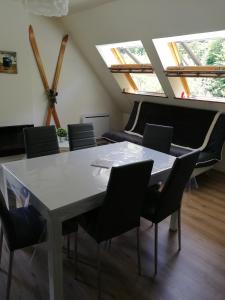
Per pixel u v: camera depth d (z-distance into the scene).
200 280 1.99
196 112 4.14
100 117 5.55
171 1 2.89
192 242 2.44
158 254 2.26
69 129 3.05
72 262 2.13
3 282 1.92
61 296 1.70
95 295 1.82
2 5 3.57
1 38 3.66
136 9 3.27
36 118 4.69
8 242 1.64
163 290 1.88
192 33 3.19
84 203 1.68
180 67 3.85
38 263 2.12
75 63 4.95
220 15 2.73
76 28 4.41
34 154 2.76
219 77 3.57
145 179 1.79
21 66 3.92
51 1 1.73
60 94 4.90
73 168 2.21
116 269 2.07
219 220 2.81
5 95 3.86
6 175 2.21
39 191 1.75
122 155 2.62
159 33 3.43
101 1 3.39
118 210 1.75
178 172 1.93
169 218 2.85
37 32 4.34
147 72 4.30
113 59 4.83
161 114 4.59
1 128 3.92
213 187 3.66
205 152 3.77
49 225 1.58
